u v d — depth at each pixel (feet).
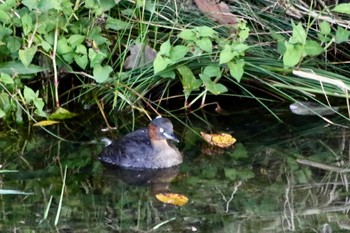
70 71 41.63
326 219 32.35
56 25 40.32
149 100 42.83
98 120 41.98
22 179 36.09
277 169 37.11
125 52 42.19
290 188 35.24
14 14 40.22
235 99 44.24
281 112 43.09
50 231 31.32
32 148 39.14
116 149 38.04
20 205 33.60
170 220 32.37
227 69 42.16
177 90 44.09
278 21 45.06
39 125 41.24
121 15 43.37
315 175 36.50
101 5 41.09
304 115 42.68
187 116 42.68
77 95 43.50
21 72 40.45
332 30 45.03
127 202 33.99
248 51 43.24
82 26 41.47
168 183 35.86
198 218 32.55
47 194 34.71
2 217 32.50
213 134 40.40
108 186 35.58
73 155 38.58
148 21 42.88
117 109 42.63
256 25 44.78
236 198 34.30
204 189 35.19
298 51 40.55
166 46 39.91
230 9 44.86
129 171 37.09
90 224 31.96
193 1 44.83
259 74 43.01
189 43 41.32
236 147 39.50
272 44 44.16
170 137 37.40
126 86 42.16
